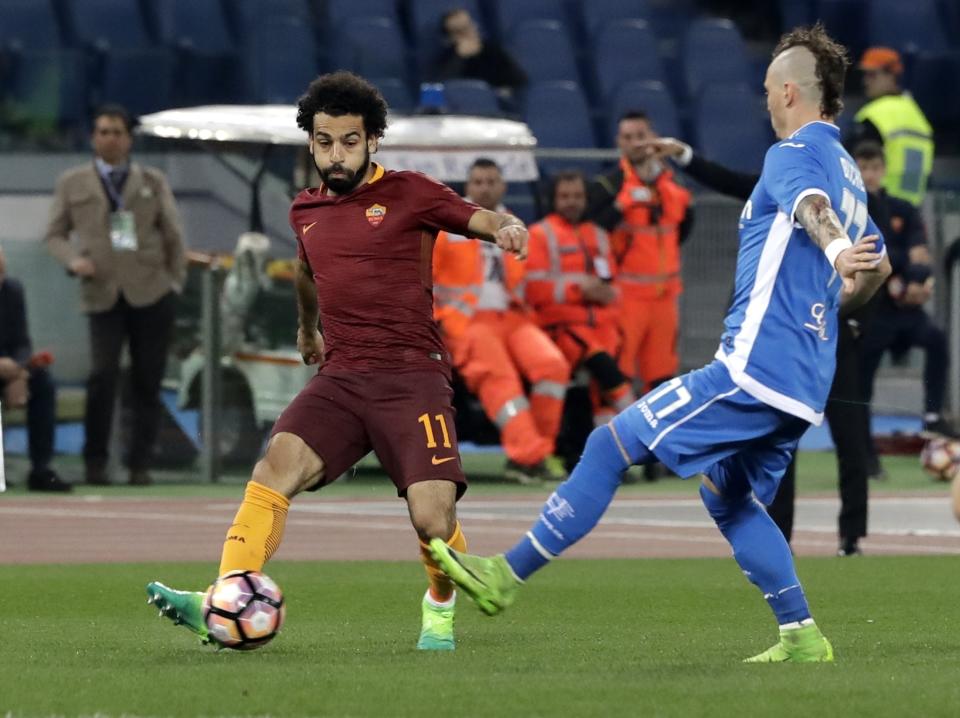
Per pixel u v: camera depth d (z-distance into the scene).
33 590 34.41
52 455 57.75
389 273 24.67
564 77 85.06
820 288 23.58
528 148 61.28
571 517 23.53
